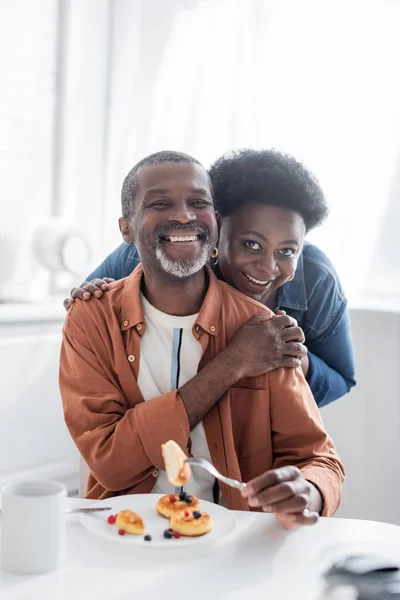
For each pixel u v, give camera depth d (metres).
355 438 2.22
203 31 2.93
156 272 1.33
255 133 2.86
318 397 1.79
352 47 2.69
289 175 1.52
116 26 3.00
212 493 1.34
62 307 2.61
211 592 0.84
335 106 2.72
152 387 1.35
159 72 3.00
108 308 1.38
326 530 1.04
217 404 1.33
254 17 2.83
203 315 1.35
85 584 0.86
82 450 1.31
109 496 1.33
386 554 0.95
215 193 1.57
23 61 2.72
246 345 1.31
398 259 2.68
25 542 0.88
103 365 1.36
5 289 2.64
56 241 2.60
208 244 1.33
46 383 2.57
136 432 1.25
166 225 1.29
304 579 0.88
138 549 0.95
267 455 1.36
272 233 1.51
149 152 3.03
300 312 1.77
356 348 2.22
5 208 2.68
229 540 0.98
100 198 3.03
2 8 2.63
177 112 2.98
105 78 3.00
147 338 1.36
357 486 2.22
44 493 0.93
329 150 2.74
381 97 2.66
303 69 2.77
